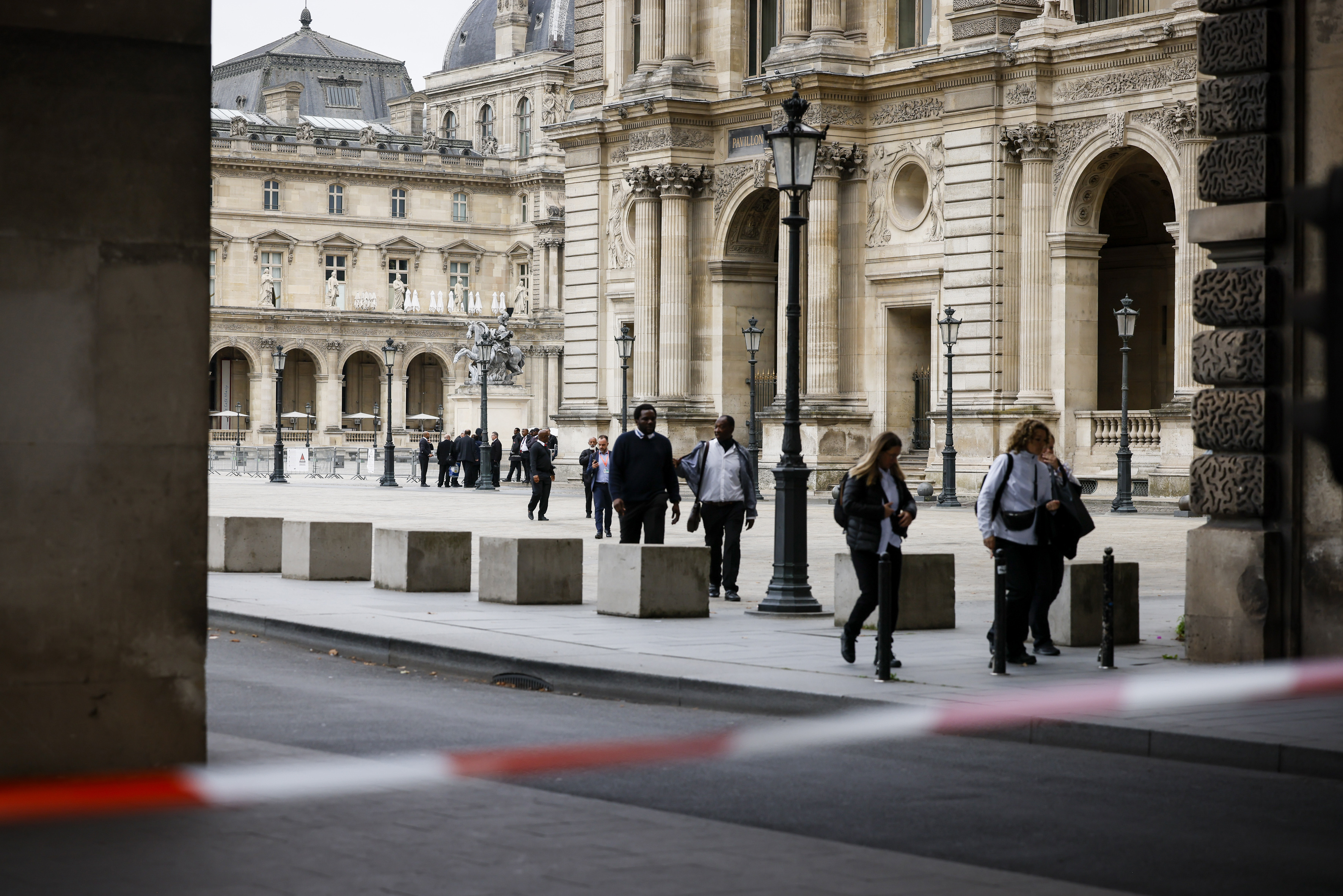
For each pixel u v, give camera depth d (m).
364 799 12.16
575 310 72.06
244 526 31.75
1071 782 13.18
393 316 149.62
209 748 14.18
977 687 17.14
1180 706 15.79
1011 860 10.48
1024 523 18.70
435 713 16.72
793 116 24.61
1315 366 18.08
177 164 12.63
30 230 12.22
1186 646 19.09
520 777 13.19
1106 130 53.53
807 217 61.53
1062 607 20.64
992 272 56.16
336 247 151.62
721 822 11.52
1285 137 18.23
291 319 145.38
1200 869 10.25
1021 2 56.22
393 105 172.38
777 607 24.14
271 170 149.38
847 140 60.91
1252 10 18.28
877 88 60.31
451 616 23.94
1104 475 54.19
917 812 11.96
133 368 12.52
